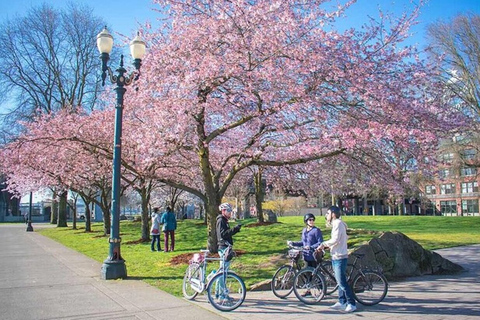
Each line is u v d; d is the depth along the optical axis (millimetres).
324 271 7543
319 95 10719
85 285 8734
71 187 24812
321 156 11359
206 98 11273
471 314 6492
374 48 11266
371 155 11812
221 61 10211
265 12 9953
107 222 25578
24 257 14117
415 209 72500
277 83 10344
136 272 10422
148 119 12250
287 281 7789
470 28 25344
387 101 10344
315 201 58750
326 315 6445
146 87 11594
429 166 10891
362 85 10133
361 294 7195
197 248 15164
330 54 10281
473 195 62875
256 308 6863
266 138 12375
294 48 10141
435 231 22891
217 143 14992
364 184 13875
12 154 16172
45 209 76125
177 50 11328
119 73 10203
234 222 30656
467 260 12477
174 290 8219
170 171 18297
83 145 15141
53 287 8516
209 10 11422
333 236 6965
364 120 10383
